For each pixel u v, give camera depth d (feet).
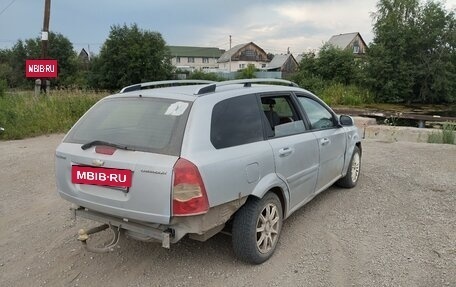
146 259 12.50
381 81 114.93
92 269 12.01
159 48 165.78
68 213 16.51
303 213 16.06
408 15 118.11
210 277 11.41
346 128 18.22
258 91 13.12
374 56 117.19
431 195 18.12
